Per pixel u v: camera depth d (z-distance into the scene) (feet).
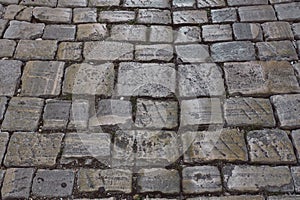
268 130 10.05
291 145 9.75
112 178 9.29
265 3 13.26
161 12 13.11
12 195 9.02
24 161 9.54
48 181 9.23
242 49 11.93
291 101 10.59
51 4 13.35
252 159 9.52
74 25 12.72
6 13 13.02
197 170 9.39
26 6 13.26
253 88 10.93
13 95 10.82
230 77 11.23
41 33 12.44
